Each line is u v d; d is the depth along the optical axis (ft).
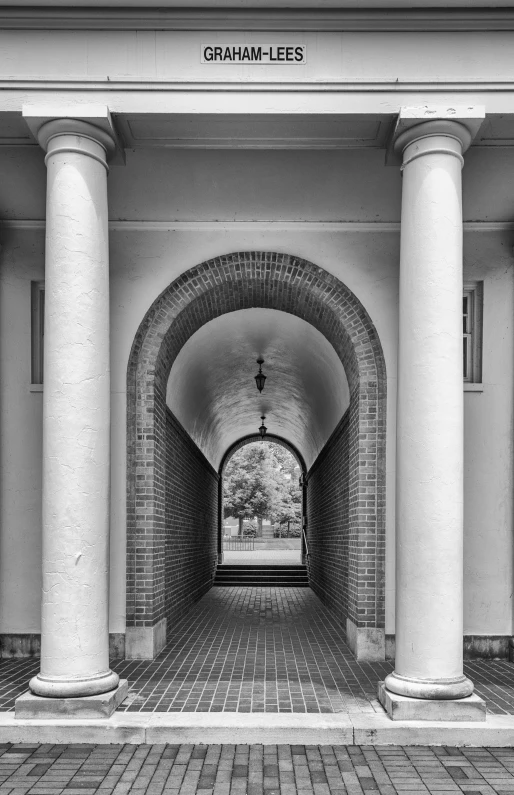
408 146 21.21
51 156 20.92
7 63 20.53
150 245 28.40
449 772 16.72
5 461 27.91
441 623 19.71
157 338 28.17
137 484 27.53
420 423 20.31
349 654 27.73
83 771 16.71
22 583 27.58
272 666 25.44
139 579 27.04
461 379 20.63
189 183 26.81
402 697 19.48
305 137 22.31
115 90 20.63
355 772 16.70
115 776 16.40
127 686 21.61
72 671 19.65
